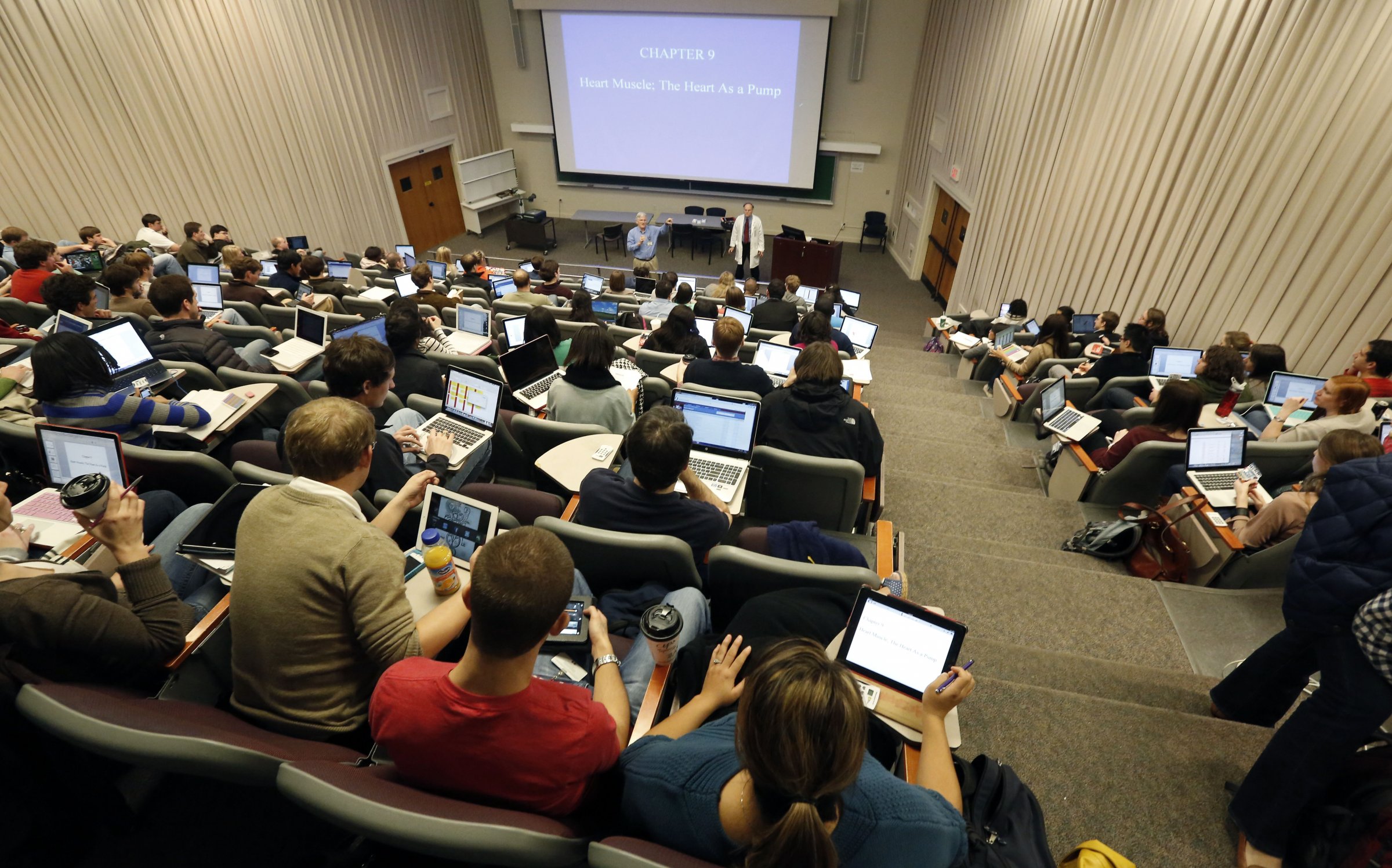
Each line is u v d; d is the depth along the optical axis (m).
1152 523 3.32
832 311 6.68
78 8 7.21
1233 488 3.23
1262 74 4.95
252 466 2.28
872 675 1.72
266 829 1.86
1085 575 3.15
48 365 2.56
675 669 1.77
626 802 1.27
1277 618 2.84
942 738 1.51
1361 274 4.25
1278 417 3.82
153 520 2.36
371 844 1.62
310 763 1.21
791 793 0.95
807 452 3.04
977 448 4.95
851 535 3.02
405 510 2.09
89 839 1.79
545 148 13.88
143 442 2.80
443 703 1.22
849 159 12.87
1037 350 5.81
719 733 1.31
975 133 9.49
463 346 5.02
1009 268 8.62
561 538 2.09
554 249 13.06
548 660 1.80
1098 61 6.77
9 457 2.69
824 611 1.89
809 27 11.51
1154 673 2.56
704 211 13.24
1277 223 4.86
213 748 1.17
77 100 7.39
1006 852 1.51
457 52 12.28
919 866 1.15
